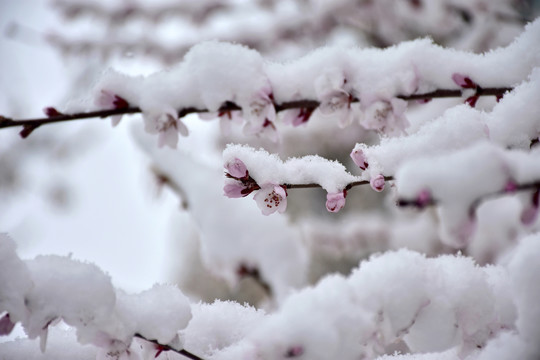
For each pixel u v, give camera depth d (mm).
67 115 1009
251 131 1005
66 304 901
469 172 841
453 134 944
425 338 894
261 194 961
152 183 1600
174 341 927
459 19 2180
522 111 953
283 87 1012
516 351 873
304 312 868
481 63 1000
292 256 1321
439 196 840
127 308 917
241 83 1003
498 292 917
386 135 1009
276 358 865
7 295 890
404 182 842
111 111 1013
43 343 901
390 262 893
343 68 1008
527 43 994
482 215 1768
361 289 885
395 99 1000
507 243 1762
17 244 903
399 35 2344
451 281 900
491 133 956
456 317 901
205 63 1007
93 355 944
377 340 886
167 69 1022
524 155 857
